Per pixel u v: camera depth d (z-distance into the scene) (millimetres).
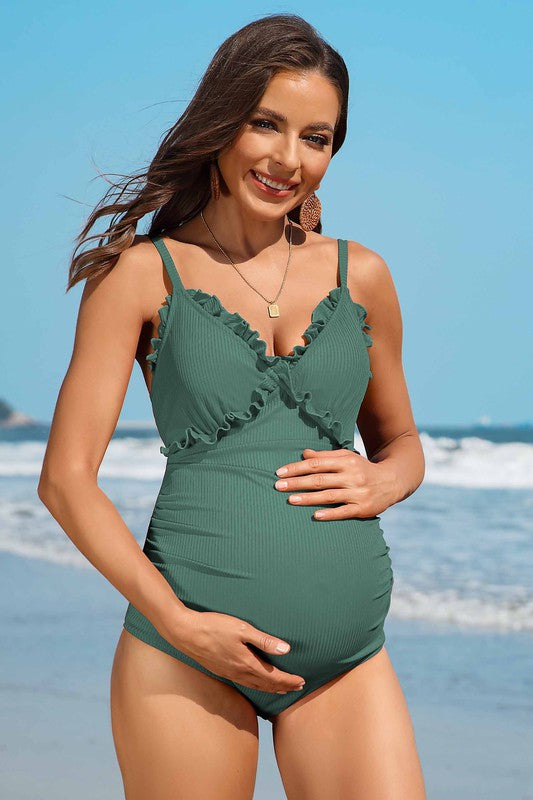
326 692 2529
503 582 9242
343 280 2668
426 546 11570
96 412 2463
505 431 58750
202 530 2455
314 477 2480
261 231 2654
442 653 6945
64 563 10930
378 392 2883
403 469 2705
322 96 2469
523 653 6895
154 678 2443
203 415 2473
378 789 2402
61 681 6102
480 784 4590
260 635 2363
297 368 2486
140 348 2643
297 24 2500
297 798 2533
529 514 14531
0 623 7793
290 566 2426
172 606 2350
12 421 95438
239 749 2467
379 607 2566
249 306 2580
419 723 5480
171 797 2422
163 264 2547
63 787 4453
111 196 2652
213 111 2502
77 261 2533
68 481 2420
